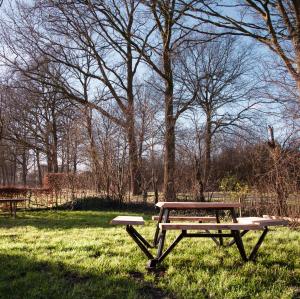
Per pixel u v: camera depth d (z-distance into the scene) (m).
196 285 5.22
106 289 5.13
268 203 12.26
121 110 20.27
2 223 12.77
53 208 18.23
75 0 19.25
